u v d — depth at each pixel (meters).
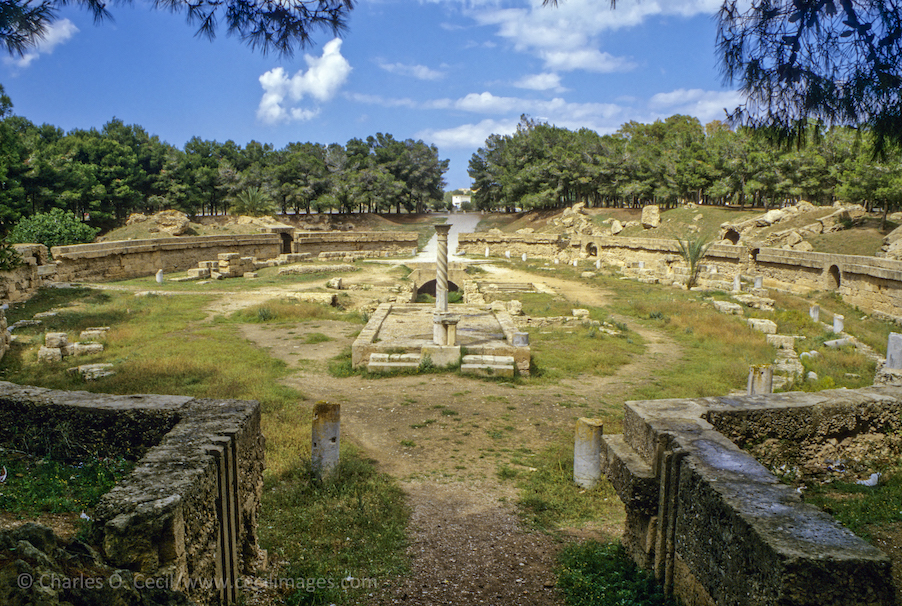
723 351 19.47
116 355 16.12
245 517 5.39
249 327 21.16
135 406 5.68
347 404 12.50
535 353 18.41
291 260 43.16
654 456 5.34
